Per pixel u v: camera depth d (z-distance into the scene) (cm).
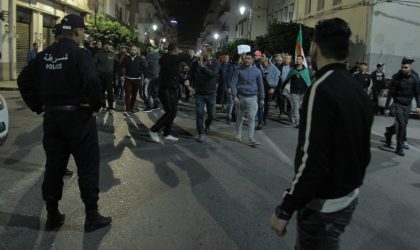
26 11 2302
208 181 629
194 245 421
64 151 430
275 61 1409
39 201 514
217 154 801
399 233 477
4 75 2066
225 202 544
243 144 904
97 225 445
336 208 234
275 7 3706
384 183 671
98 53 1171
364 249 432
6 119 689
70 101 412
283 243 433
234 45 2820
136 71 1208
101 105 422
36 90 432
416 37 1942
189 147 848
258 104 909
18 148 768
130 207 511
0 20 2012
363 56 1952
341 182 231
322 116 223
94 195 435
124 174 644
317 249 242
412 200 592
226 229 461
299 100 1152
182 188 591
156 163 716
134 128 1022
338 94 225
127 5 4753
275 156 810
